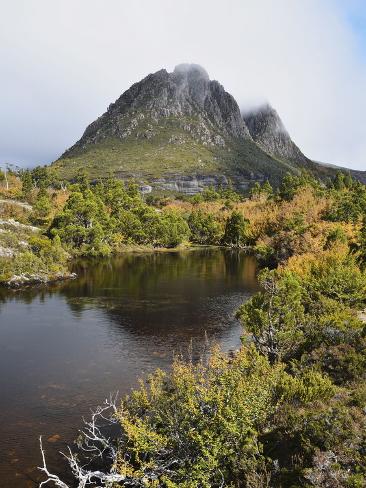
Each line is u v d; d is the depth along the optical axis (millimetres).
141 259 97875
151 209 138125
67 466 17500
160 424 15125
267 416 14703
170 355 32094
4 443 19469
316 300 33156
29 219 114938
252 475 11688
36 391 25312
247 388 14531
